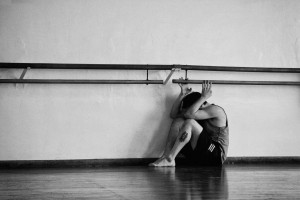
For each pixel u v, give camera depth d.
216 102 4.92
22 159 4.54
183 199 2.26
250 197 2.35
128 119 4.73
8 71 4.52
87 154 4.64
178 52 4.82
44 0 4.57
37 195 2.38
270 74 5.05
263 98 5.02
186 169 4.21
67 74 4.62
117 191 2.57
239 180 3.23
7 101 4.52
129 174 3.69
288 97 5.07
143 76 4.75
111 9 4.69
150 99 4.77
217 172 3.90
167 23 4.80
